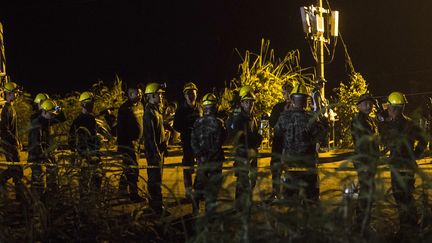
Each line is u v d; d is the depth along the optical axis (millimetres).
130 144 10266
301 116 7844
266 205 5004
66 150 8586
